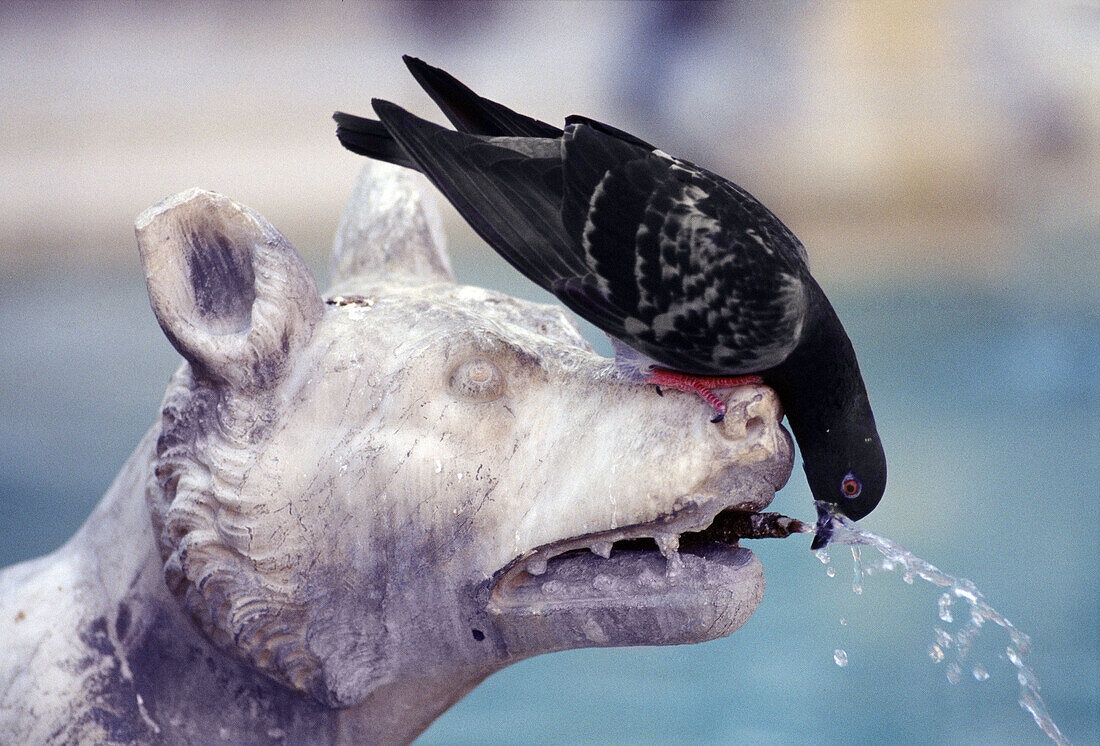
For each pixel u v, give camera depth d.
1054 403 14.76
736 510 3.97
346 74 33.47
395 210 4.91
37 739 4.00
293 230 24.14
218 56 32.06
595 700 8.88
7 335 16.94
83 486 11.55
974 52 29.88
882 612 10.02
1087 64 29.05
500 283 17.77
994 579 10.00
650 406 3.79
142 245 3.64
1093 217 26.47
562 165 4.18
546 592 3.81
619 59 33.56
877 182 28.75
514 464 3.83
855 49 30.78
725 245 4.10
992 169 28.80
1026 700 4.29
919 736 7.91
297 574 3.79
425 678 4.04
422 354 3.84
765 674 9.07
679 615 3.69
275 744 4.07
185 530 3.79
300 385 3.81
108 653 4.09
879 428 13.95
